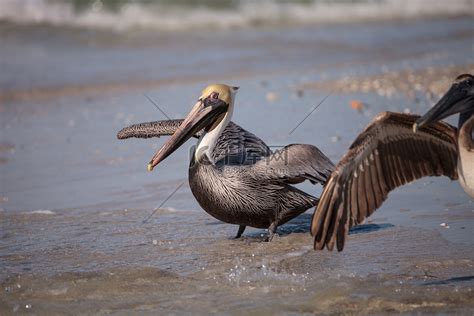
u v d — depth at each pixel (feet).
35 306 28.73
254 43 101.45
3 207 42.42
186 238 36.45
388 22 120.47
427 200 39.91
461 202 39.34
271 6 127.85
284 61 88.22
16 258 34.04
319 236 27.35
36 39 102.01
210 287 30.17
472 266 30.91
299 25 117.19
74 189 45.39
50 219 39.96
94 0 122.93
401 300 28.07
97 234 37.27
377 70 78.89
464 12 127.75
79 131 59.88
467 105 27.68
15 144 56.85
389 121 26.86
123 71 84.58
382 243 34.06
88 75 82.94
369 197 27.61
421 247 33.24
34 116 66.03
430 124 27.53
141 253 34.32
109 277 31.32
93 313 28.02
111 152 53.67
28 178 48.11
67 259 33.76
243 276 31.09
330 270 31.24
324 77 76.02
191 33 109.19
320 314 27.27
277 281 30.37
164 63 88.74
